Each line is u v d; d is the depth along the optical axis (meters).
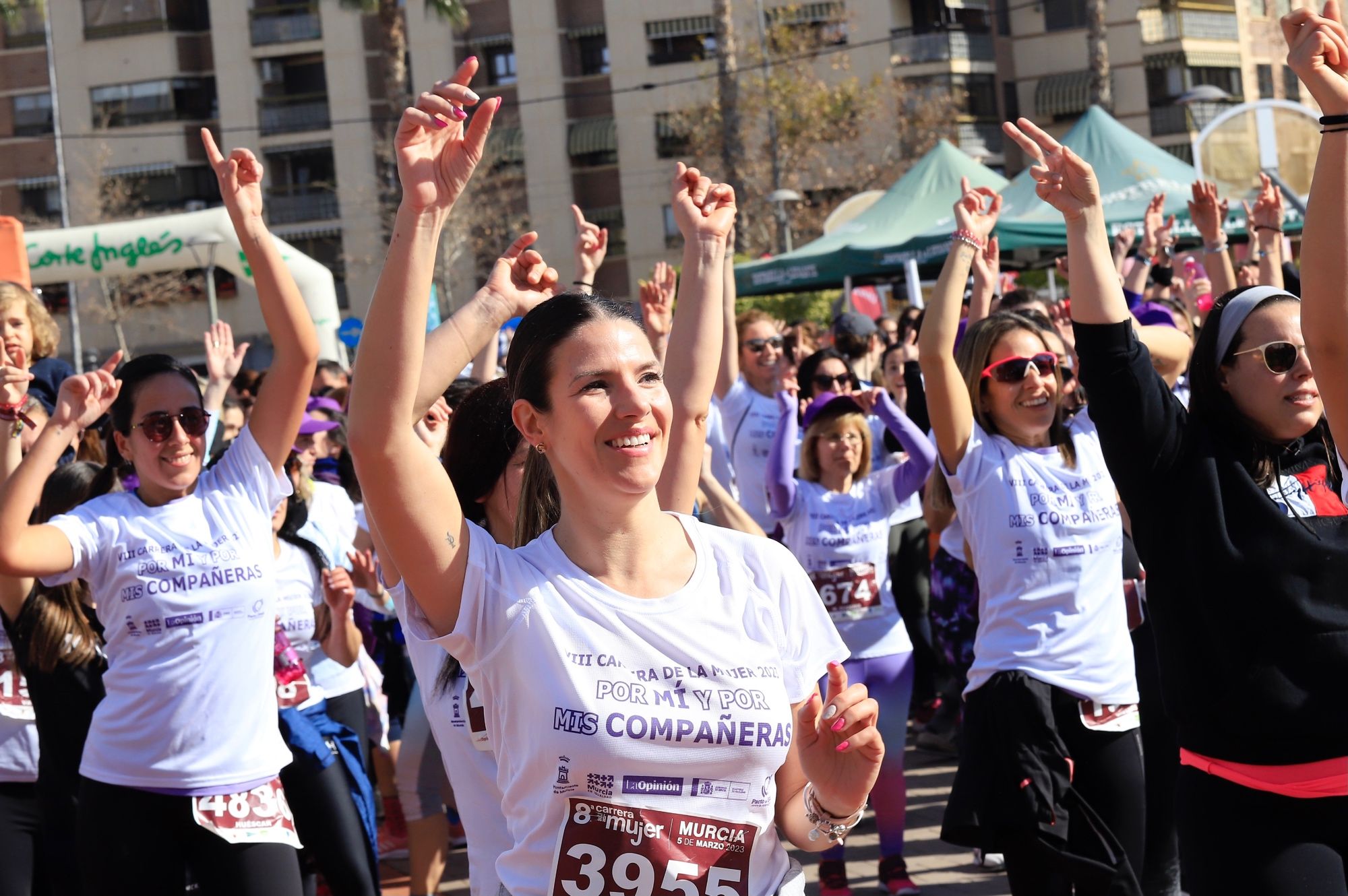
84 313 45.03
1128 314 3.30
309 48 46.25
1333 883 2.96
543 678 2.25
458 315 2.88
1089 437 4.51
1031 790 4.17
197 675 3.93
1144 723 4.79
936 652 8.07
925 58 41.91
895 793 5.68
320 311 17.08
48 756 4.39
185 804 3.90
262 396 4.14
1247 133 10.02
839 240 14.98
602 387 2.30
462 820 3.25
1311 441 3.28
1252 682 3.01
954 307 4.49
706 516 5.45
